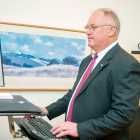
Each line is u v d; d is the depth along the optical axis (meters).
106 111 1.04
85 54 2.20
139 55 2.24
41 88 2.07
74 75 2.18
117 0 2.32
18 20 1.97
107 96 1.03
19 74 2.00
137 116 1.42
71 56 2.15
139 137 1.38
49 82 2.10
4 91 1.97
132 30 2.40
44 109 1.25
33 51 2.02
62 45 2.11
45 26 2.03
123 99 0.94
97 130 0.93
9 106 0.76
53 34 2.07
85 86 1.08
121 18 2.35
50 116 1.26
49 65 2.09
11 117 1.08
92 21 1.16
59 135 0.86
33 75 2.04
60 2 2.11
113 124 0.92
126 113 0.92
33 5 2.01
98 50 1.20
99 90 1.04
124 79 0.97
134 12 2.39
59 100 1.35
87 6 2.21
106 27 1.13
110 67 1.05
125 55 1.07
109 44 1.16
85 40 2.19
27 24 1.97
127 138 1.07
